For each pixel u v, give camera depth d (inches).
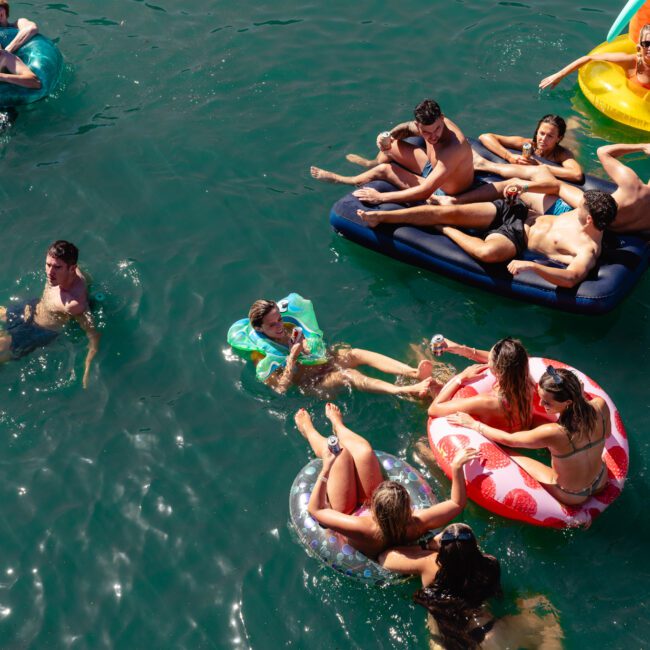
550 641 173.8
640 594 184.2
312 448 216.7
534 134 300.0
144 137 326.6
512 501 196.7
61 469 215.9
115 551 198.2
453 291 265.0
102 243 282.7
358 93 343.6
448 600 173.9
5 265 273.7
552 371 186.1
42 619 186.1
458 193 274.2
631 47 340.8
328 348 243.8
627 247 259.1
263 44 370.9
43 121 335.9
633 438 218.4
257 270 273.1
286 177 308.8
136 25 385.7
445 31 374.0
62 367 239.6
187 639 181.3
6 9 355.6
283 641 180.2
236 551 197.3
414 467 212.8
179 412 229.1
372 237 273.0
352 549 188.5
